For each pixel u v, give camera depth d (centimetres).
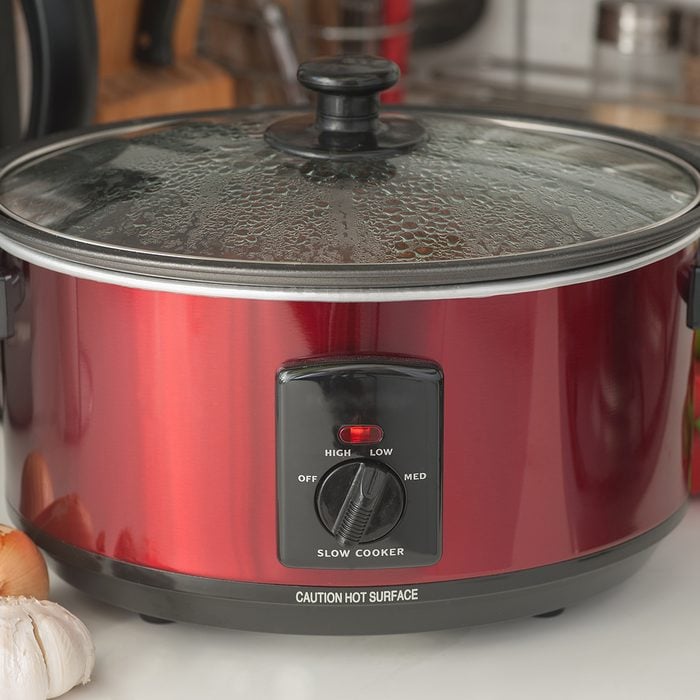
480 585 92
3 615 90
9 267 95
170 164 99
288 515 88
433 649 98
